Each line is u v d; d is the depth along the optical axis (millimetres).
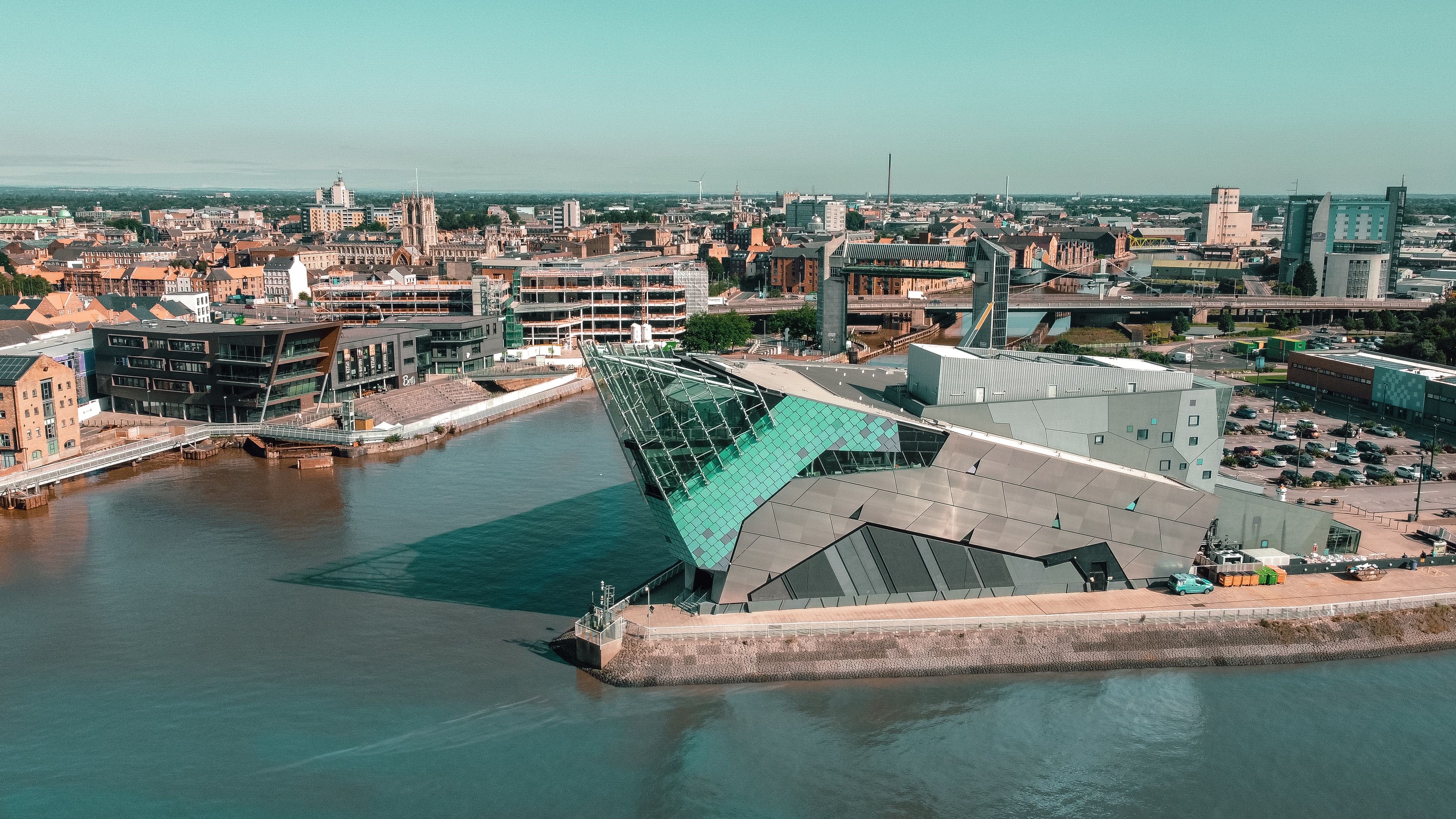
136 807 83375
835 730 96188
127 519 155375
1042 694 103000
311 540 145750
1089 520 116500
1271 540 129125
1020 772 90062
